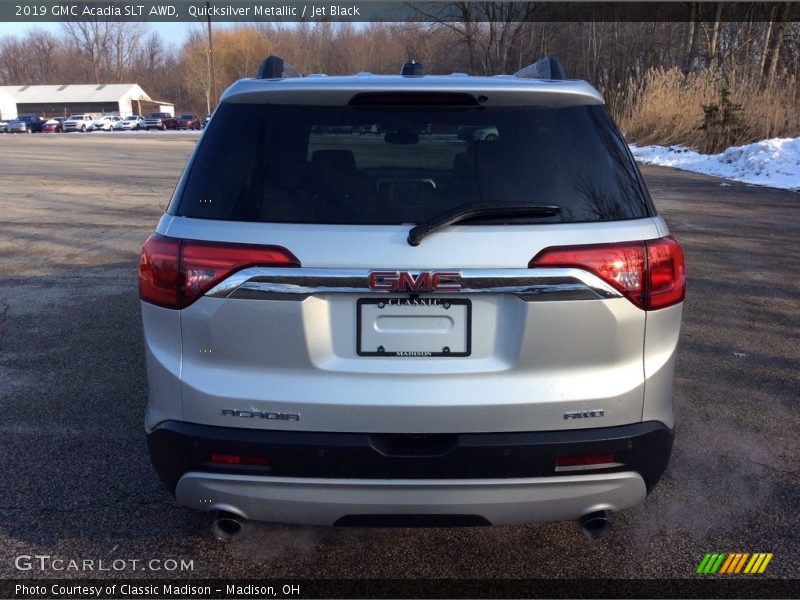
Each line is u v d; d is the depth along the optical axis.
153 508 3.32
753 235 10.03
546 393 2.42
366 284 2.36
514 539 3.14
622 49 41.75
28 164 22.80
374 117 2.61
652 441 2.51
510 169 2.54
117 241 9.69
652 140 25.97
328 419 2.40
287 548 3.06
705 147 22.92
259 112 2.63
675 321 2.59
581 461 2.45
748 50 32.62
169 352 2.51
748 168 18.22
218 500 2.49
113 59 113.00
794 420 4.29
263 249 2.38
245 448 2.41
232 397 2.42
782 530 3.19
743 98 22.77
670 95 26.28
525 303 2.39
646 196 2.65
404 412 2.39
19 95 95.56
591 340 2.44
